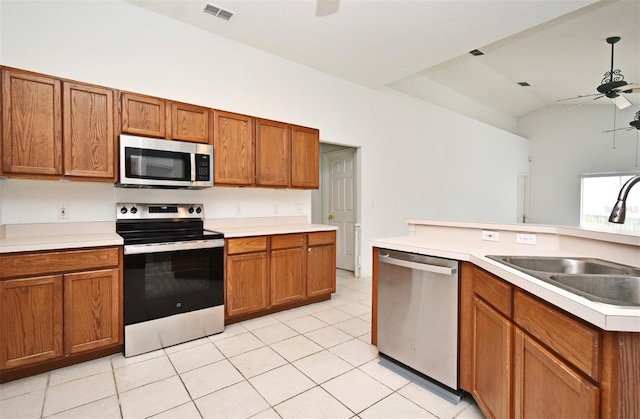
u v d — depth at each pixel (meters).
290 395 1.87
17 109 2.06
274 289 3.11
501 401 1.44
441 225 2.41
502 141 7.92
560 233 1.81
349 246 4.99
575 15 3.66
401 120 5.39
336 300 3.63
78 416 1.67
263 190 3.65
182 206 3.03
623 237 1.44
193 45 3.13
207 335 2.65
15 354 1.92
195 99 3.15
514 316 1.35
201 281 2.63
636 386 0.87
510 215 8.26
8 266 1.89
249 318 3.04
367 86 4.78
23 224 2.37
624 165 7.43
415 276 2.00
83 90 2.29
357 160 4.78
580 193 8.08
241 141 3.08
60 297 2.05
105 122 2.38
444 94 6.59
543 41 4.38
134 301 2.31
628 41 4.26
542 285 1.13
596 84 6.09
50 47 2.46
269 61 3.68
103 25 2.68
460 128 6.67
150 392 1.88
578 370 0.98
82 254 2.12
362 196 4.78
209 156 2.83
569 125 8.26
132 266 2.29
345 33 3.23
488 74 5.91
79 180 2.33
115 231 2.71
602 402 0.90
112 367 2.15
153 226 2.86
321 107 4.21
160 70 2.95
